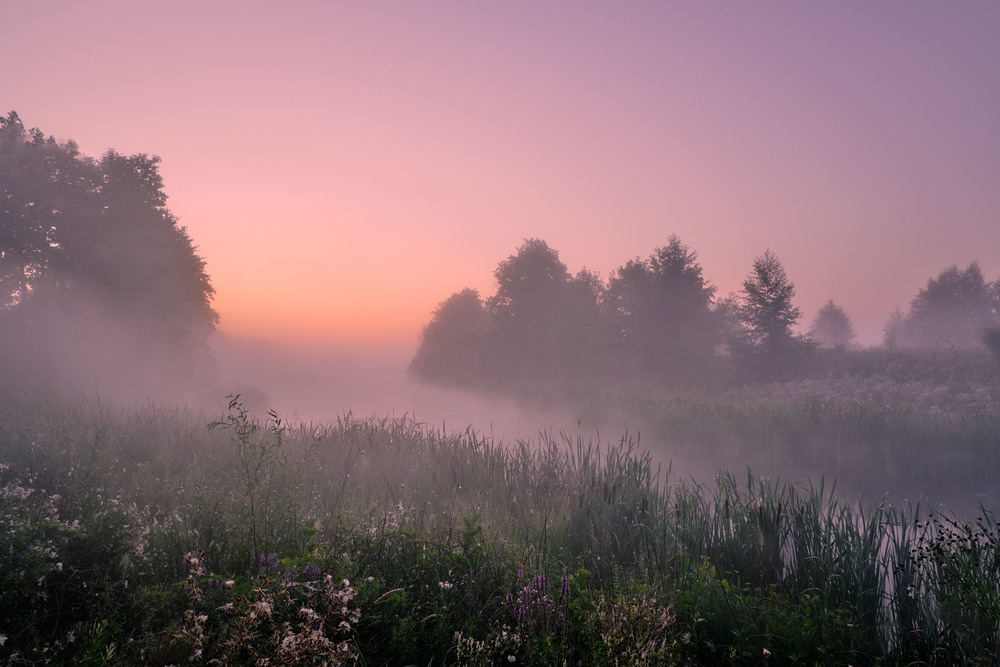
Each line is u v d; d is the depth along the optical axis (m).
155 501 5.84
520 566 4.26
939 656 3.90
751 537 5.41
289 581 3.56
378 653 3.37
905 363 29.45
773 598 4.50
